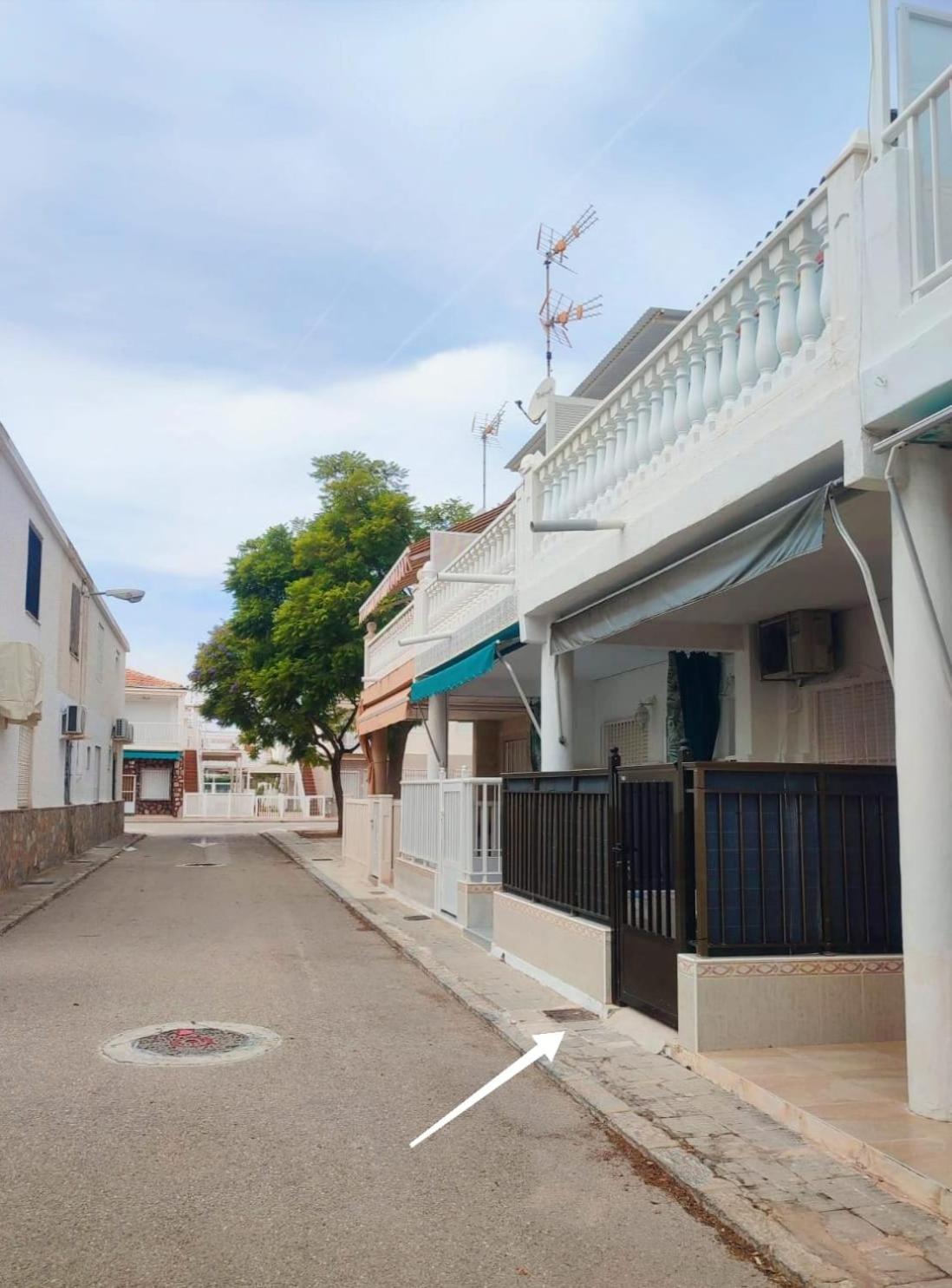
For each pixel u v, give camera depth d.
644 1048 7.11
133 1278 3.88
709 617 10.69
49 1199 4.60
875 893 7.04
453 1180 4.91
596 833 8.52
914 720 5.28
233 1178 4.88
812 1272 3.95
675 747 12.56
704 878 6.79
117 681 35.66
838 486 5.80
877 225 5.46
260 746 34.31
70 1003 8.60
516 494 12.02
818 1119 5.33
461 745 42.34
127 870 21.77
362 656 27.55
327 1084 6.40
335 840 31.56
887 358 5.28
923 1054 5.33
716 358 7.30
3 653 16.33
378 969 10.46
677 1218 4.54
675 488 7.68
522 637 11.11
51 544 21.30
